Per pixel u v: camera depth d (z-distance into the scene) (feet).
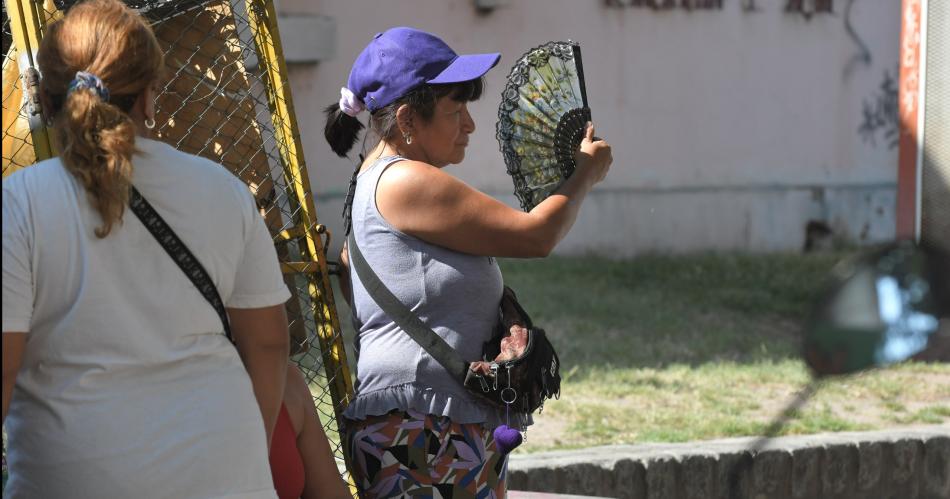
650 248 155.63
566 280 132.26
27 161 32.83
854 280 16.28
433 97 32.12
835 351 16.06
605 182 152.66
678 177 158.10
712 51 159.02
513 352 31.50
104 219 23.61
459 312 31.53
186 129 35.12
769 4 162.50
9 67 33.55
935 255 16.11
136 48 25.00
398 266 31.40
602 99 151.64
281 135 34.63
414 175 31.07
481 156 143.13
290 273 34.01
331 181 133.80
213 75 34.86
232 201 25.76
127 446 23.85
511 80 34.99
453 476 31.19
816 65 167.53
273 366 27.07
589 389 83.25
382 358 31.60
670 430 71.26
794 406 18.08
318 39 131.64
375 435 31.73
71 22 25.17
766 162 164.86
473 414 31.40
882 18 171.94
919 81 57.52
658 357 97.25
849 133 171.22
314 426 32.91
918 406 79.25
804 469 63.72
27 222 23.57
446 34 140.56
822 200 169.68
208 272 25.07
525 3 144.87
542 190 34.71
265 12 34.40
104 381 24.02
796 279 140.77
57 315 23.94
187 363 24.85
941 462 68.08
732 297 128.67
